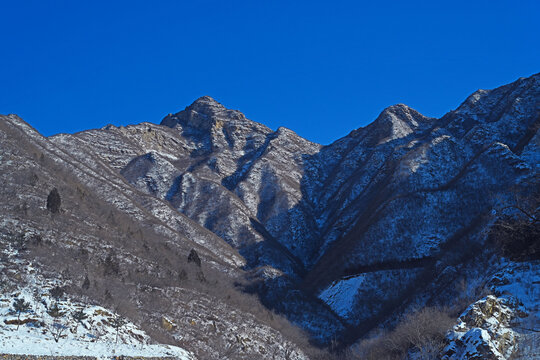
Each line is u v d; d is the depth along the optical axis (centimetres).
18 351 3353
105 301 5319
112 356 3812
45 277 5256
